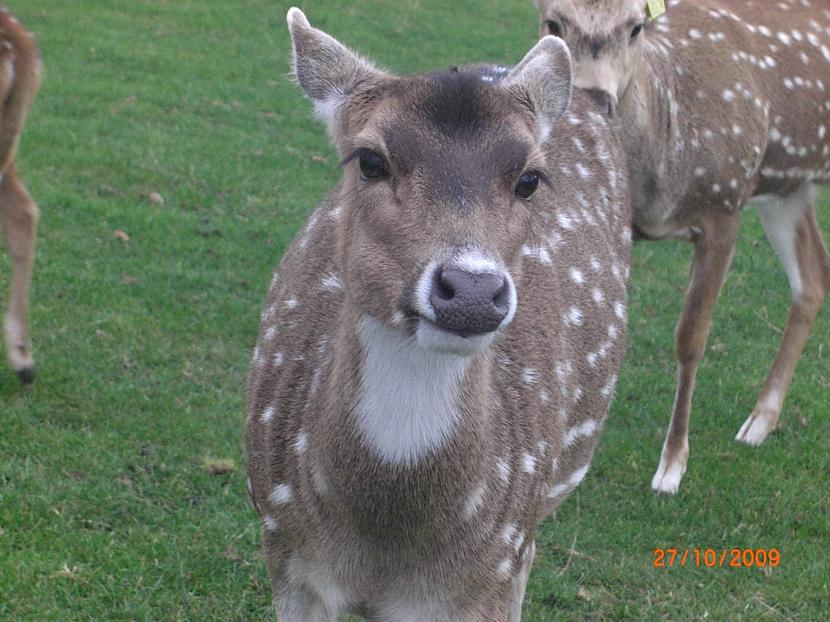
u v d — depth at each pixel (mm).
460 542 3721
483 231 3295
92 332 7379
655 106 6629
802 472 7195
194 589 5312
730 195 6992
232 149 11227
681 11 7176
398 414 3531
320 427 3701
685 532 6422
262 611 5254
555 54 4160
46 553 5324
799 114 7406
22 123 6852
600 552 6125
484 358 3666
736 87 6980
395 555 3719
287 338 4188
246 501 5965
